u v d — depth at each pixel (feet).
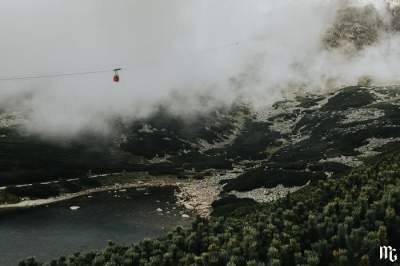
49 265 117.60
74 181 376.89
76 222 265.34
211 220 134.92
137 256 108.68
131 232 242.58
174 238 115.75
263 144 557.74
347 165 349.61
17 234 238.68
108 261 108.99
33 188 341.00
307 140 512.22
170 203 317.63
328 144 455.63
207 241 108.58
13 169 387.14
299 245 84.33
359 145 428.56
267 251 88.79
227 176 415.85
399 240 79.92
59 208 302.45
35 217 277.85
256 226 111.24
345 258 71.67
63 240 227.40
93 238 231.09
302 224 102.37
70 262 117.08
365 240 73.36
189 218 273.13
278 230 101.91
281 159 435.94
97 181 386.32
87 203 317.83
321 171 337.72
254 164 470.80
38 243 222.07
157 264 101.60
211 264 88.38
